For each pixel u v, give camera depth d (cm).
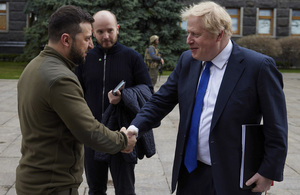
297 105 934
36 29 1861
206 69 213
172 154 494
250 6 2445
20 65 2061
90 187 298
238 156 200
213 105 208
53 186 184
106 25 283
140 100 274
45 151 183
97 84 290
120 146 200
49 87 176
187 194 220
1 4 2442
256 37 2212
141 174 418
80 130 180
